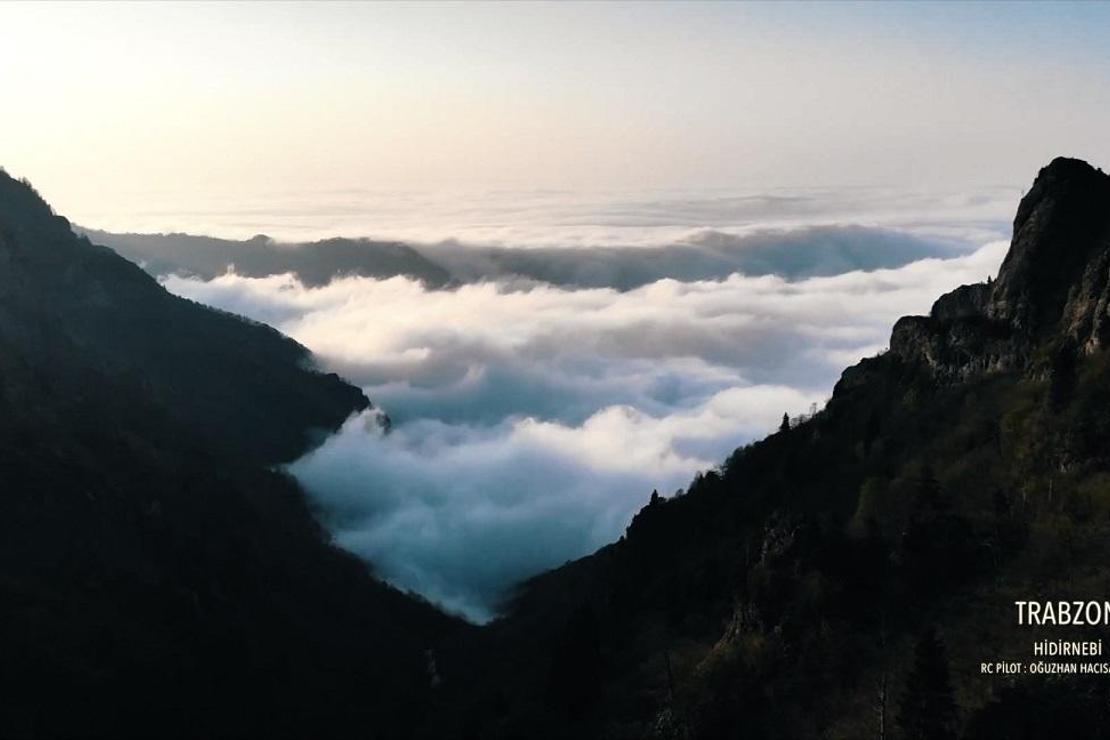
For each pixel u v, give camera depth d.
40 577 125.12
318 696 136.75
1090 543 84.00
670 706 93.62
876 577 91.25
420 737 129.12
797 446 139.50
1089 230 121.19
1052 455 95.25
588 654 106.31
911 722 72.12
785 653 90.00
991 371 117.69
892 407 127.56
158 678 119.12
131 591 131.88
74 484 144.62
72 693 109.25
